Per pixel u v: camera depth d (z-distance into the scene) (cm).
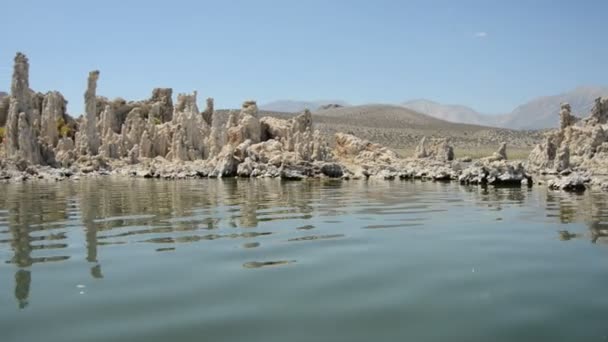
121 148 8106
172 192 3506
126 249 1404
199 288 1037
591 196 2919
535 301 965
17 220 2017
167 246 1444
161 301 957
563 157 6125
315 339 792
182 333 809
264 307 929
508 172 4094
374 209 2339
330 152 6819
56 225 1861
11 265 1228
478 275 1138
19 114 6881
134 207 2472
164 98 10494
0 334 805
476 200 2742
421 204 2555
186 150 7600
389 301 964
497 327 845
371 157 7238
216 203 2662
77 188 4006
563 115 7988
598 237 1574
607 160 6844
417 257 1306
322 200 2809
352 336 805
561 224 1838
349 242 1503
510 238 1566
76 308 920
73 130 8900
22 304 942
